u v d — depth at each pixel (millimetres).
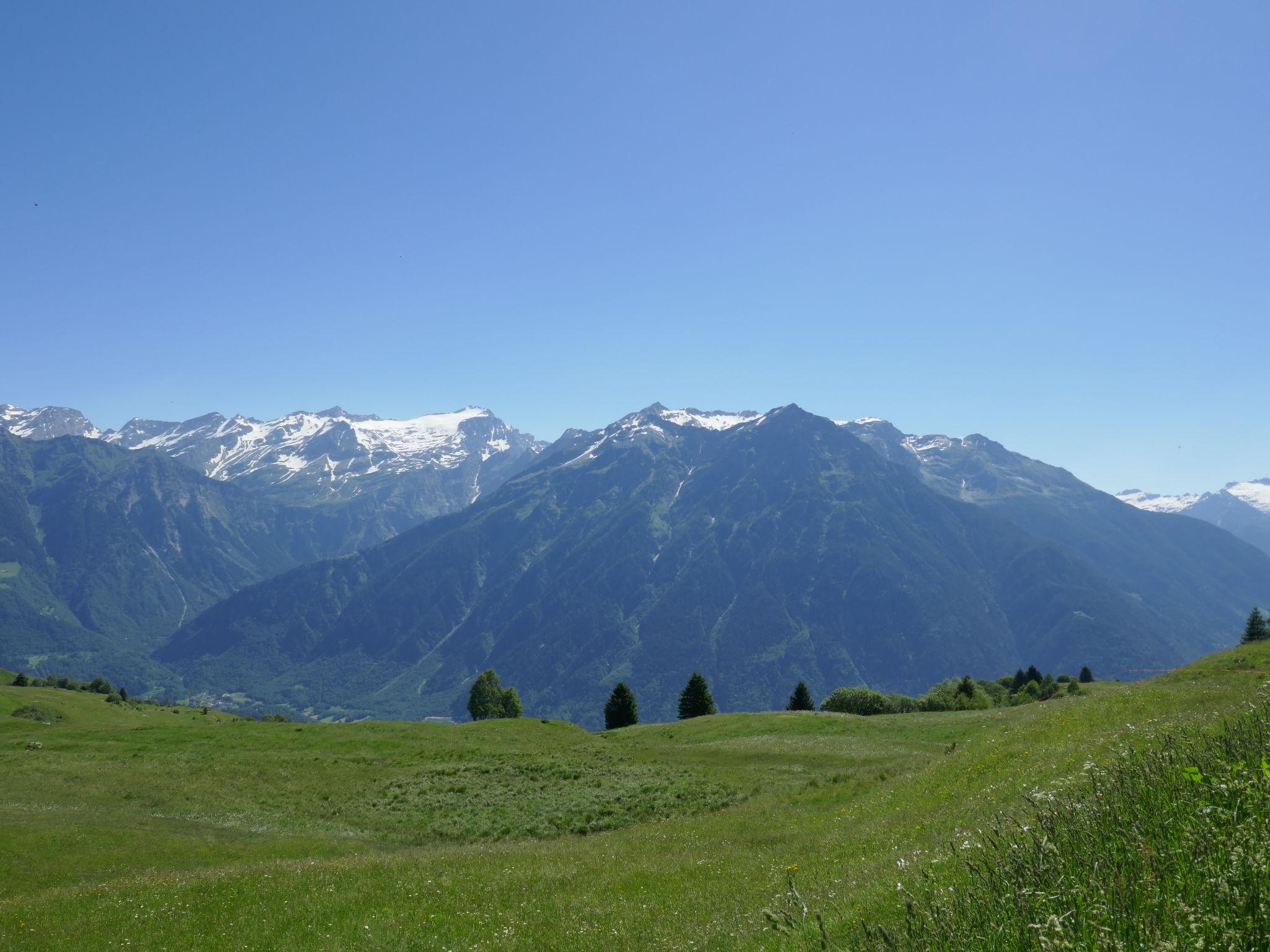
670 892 22453
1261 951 5660
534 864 28531
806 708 133750
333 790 60875
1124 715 31609
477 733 88438
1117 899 6762
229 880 27844
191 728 84438
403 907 22844
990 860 10242
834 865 21438
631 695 130125
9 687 149375
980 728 65250
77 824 45594
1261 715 12555
